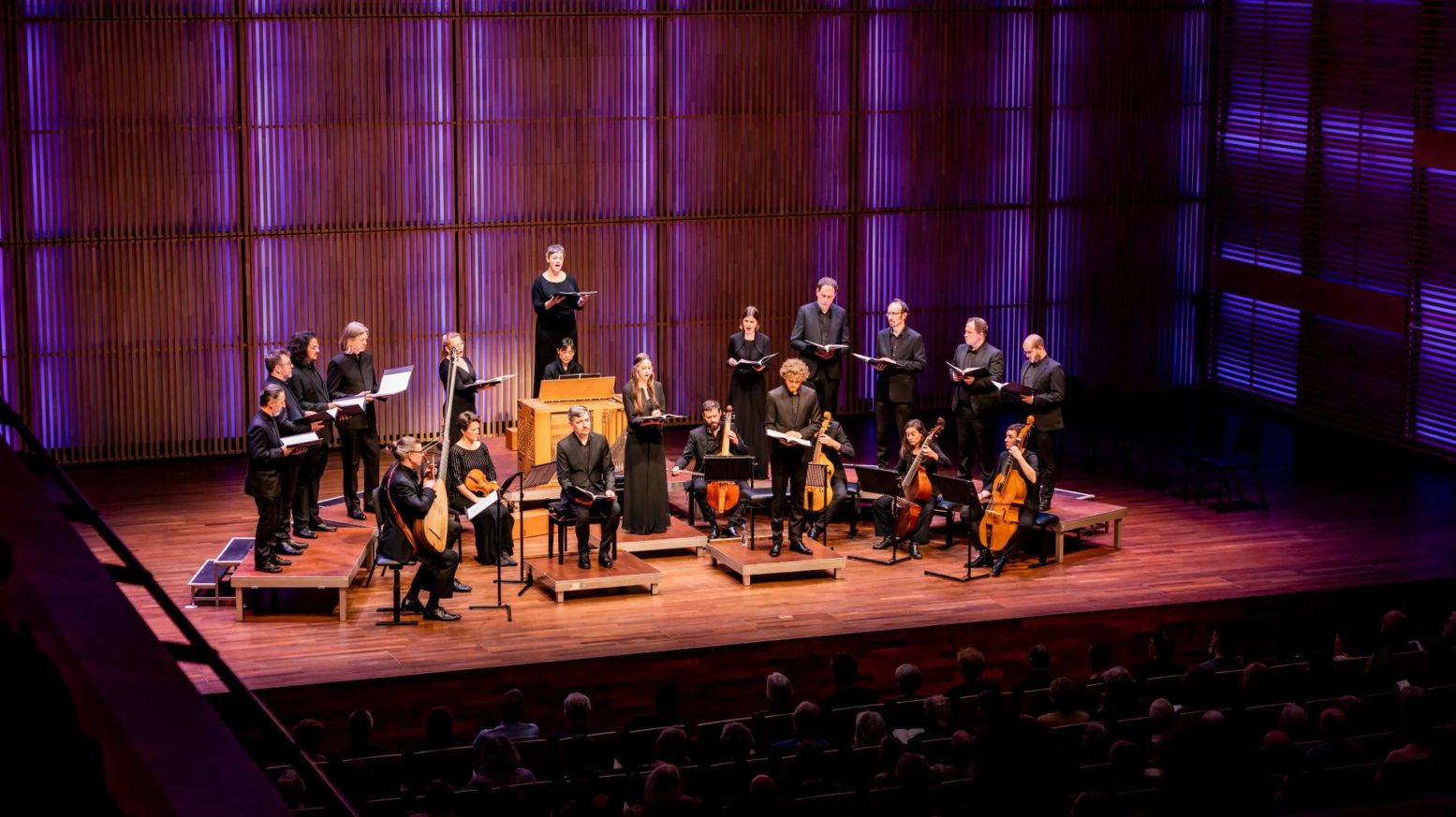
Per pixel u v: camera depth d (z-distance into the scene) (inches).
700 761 346.3
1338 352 675.4
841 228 685.3
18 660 145.2
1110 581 482.9
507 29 630.5
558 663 412.5
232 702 386.9
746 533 517.3
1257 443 557.6
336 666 406.3
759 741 357.4
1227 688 379.6
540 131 641.6
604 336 666.2
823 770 305.1
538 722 414.9
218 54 598.2
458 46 625.3
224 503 552.7
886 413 567.8
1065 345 722.2
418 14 617.3
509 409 658.2
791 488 486.3
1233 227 722.8
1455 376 622.2
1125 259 722.2
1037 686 383.6
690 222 666.2
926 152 687.7
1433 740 264.1
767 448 557.3
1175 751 188.7
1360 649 434.3
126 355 605.9
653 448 498.6
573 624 440.5
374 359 637.3
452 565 437.7
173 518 532.7
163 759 157.3
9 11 572.1
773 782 281.9
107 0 583.5
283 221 617.0
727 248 673.6
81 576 171.6
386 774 325.7
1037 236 707.4
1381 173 647.1
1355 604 479.8
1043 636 452.8
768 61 663.8
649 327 670.5
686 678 424.5
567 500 469.1
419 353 642.8
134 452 612.7
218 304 613.9
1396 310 641.0
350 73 614.5
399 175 627.8
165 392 612.7
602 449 470.6
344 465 505.4
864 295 692.7
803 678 434.9
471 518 450.9
